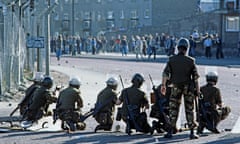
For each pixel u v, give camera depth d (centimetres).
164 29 9175
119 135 1460
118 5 11162
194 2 10331
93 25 11438
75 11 11556
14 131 1517
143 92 1495
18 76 2433
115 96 1538
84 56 6688
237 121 1741
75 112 1536
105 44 8138
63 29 11369
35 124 1595
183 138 1411
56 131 1523
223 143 1334
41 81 1661
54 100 1617
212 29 8069
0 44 2270
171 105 1420
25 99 1652
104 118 1528
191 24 8569
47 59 2525
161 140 1381
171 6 10488
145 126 1479
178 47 1427
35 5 2948
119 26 11156
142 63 5034
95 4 11456
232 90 2730
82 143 1327
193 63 1412
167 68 1420
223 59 5800
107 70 4044
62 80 3067
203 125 1484
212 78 1509
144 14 10812
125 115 1485
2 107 1983
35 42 2520
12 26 2370
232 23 7388
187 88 1408
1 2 2338
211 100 1495
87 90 2630
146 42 6494
